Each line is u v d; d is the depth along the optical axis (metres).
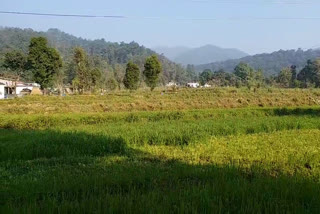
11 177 9.02
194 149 13.84
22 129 21.09
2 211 5.45
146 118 26.09
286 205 5.80
